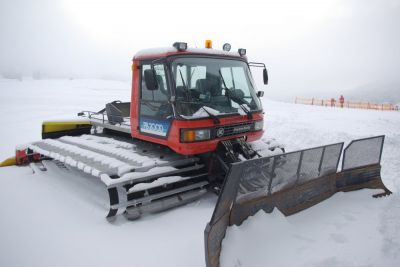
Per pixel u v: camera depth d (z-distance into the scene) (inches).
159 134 188.9
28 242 147.4
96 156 192.9
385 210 175.5
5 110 693.9
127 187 164.6
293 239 148.3
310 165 180.1
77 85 1763.0
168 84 178.2
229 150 186.4
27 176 245.3
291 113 723.4
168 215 173.8
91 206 182.9
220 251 126.0
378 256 133.7
